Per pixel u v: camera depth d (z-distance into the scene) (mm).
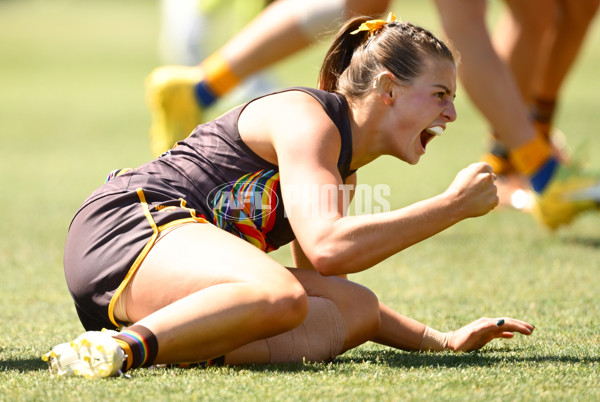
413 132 8555
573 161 15547
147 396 6914
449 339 9141
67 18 106625
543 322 10500
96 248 8336
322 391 7062
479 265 14188
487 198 7918
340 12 15461
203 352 7723
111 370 7406
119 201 8492
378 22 8773
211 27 34188
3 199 20172
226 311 7582
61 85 47844
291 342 8242
